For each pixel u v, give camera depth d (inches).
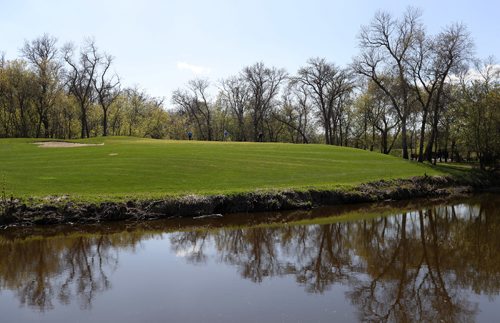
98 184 928.3
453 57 1675.7
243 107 3348.9
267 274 506.3
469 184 1384.1
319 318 372.8
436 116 1838.1
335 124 2947.8
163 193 877.8
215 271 516.4
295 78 2541.8
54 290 450.9
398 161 1552.7
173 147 1553.9
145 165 1154.7
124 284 467.8
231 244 660.1
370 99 2513.5
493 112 1711.4
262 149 1598.2
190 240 680.4
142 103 3366.1
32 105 2485.2
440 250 638.5
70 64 2377.0
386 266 547.5
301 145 1808.6
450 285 469.7
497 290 453.4
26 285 467.5
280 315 377.7
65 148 1487.5
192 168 1151.6
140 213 810.2
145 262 555.5
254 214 895.1
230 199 900.0
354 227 801.6
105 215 788.0
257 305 402.3
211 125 3698.3
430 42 1715.1
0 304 412.8
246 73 2999.5
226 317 373.4
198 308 394.9
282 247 647.1
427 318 378.0
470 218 925.2
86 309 397.1
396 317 377.7
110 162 1186.6
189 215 849.5
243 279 485.1
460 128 1930.4
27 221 745.6
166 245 645.9
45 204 774.5
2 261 560.1
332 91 2536.9
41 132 2701.8
